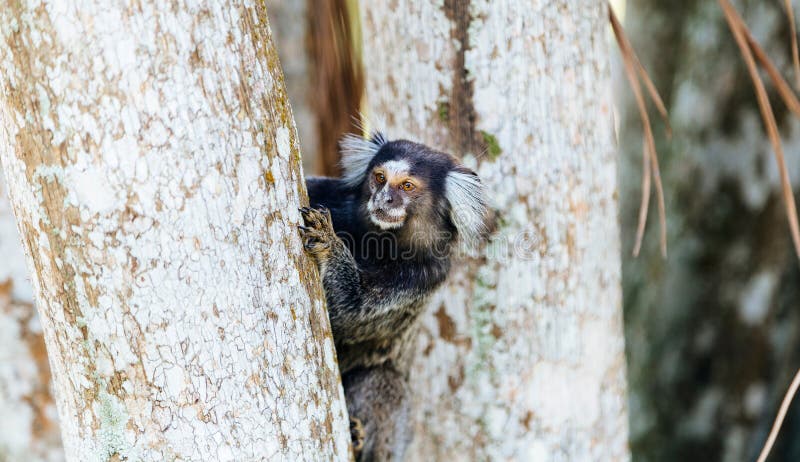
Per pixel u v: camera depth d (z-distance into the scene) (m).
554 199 9.31
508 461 9.71
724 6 9.74
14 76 5.49
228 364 5.90
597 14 9.53
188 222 5.69
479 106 9.25
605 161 9.75
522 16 9.02
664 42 17.98
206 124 5.73
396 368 10.46
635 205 18.27
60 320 5.84
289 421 6.25
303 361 6.42
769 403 16.25
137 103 5.48
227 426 5.91
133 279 5.62
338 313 8.98
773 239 15.82
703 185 16.59
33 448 11.41
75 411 6.00
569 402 9.69
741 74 15.80
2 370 11.12
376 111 10.36
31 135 5.53
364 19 10.16
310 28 15.10
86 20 5.35
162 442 5.80
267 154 6.15
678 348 17.12
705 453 16.88
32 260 5.89
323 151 14.32
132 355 5.71
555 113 9.21
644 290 17.77
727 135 16.19
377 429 10.66
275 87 6.33
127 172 5.52
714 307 16.66
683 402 17.08
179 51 5.60
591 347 9.77
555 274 9.42
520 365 9.56
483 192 9.39
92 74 5.39
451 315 9.82
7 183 5.96
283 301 6.26
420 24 9.36
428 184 9.76
